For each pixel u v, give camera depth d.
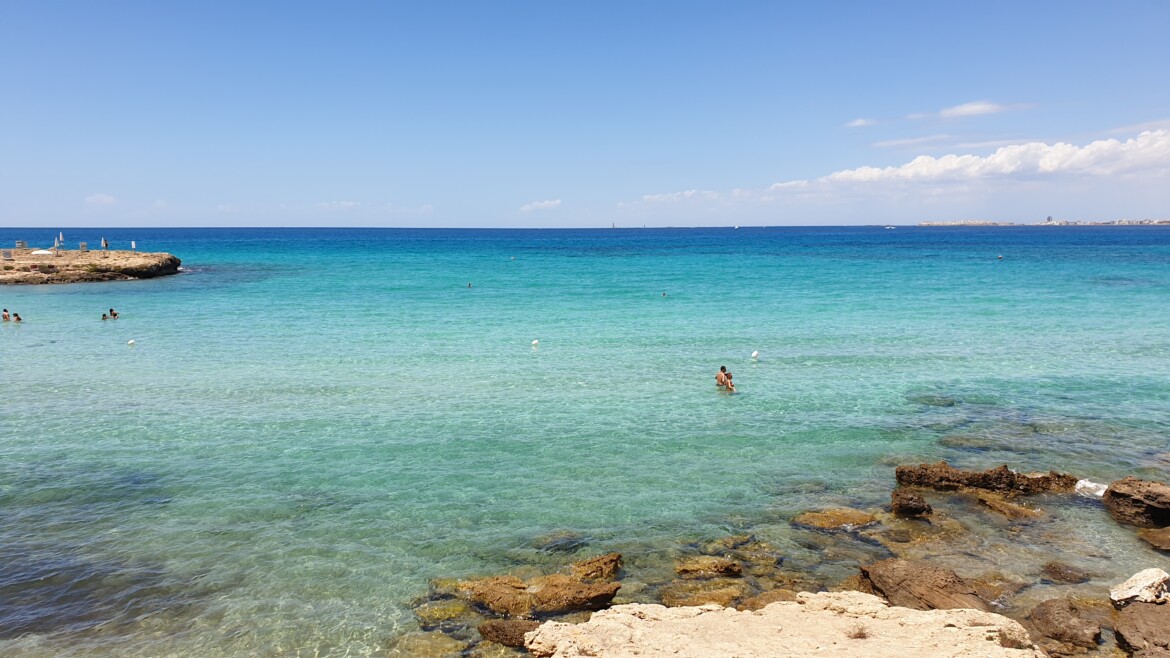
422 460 18.52
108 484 16.91
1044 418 22.12
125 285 62.34
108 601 12.18
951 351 31.89
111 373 27.53
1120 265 85.38
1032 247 143.00
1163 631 10.38
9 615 11.75
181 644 11.05
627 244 179.50
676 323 40.12
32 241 181.50
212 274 75.44
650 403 23.67
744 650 9.32
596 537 14.42
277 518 15.23
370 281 66.94
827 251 131.38
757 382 26.44
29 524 14.88
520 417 22.09
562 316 43.00
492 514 15.45
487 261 101.19
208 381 26.36
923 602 11.33
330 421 21.64
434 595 12.38
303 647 10.97
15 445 19.39
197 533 14.55
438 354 31.31
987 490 16.58
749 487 16.92
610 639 9.83
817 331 37.28
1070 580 12.73
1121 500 15.28
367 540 14.30
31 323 39.91
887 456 18.98
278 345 33.28
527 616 11.62
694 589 12.45
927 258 104.12
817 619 10.38
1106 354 31.14
